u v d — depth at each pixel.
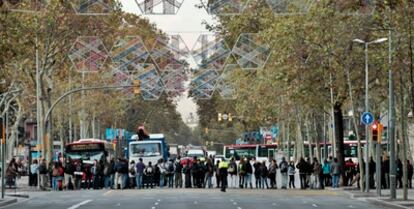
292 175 74.12
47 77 81.00
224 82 114.69
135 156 89.56
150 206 48.44
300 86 66.75
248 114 119.75
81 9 60.28
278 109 100.38
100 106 109.81
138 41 99.06
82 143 84.38
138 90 75.25
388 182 71.31
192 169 73.38
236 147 129.62
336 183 70.69
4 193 58.34
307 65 65.12
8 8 49.00
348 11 47.56
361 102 75.81
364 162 69.00
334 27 61.19
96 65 87.69
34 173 75.81
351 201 54.34
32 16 66.88
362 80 64.00
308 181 73.25
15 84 84.06
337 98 65.62
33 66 77.50
